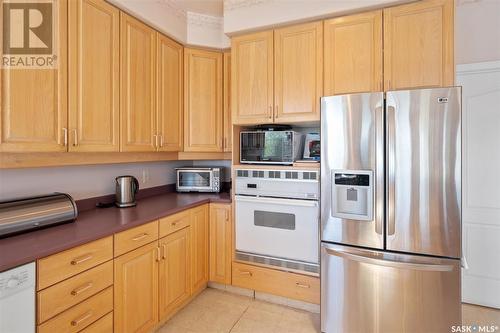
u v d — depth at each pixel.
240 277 2.39
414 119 1.62
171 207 2.11
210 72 2.70
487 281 2.28
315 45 2.12
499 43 2.22
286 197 2.19
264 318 2.12
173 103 2.47
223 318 2.12
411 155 1.63
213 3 2.39
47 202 1.56
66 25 1.57
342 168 1.81
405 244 1.67
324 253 1.87
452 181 1.56
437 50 1.78
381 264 1.67
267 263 2.29
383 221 1.72
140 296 1.73
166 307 1.97
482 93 2.26
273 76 2.26
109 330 1.51
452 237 1.57
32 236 1.37
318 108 2.11
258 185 2.29
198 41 2.59
